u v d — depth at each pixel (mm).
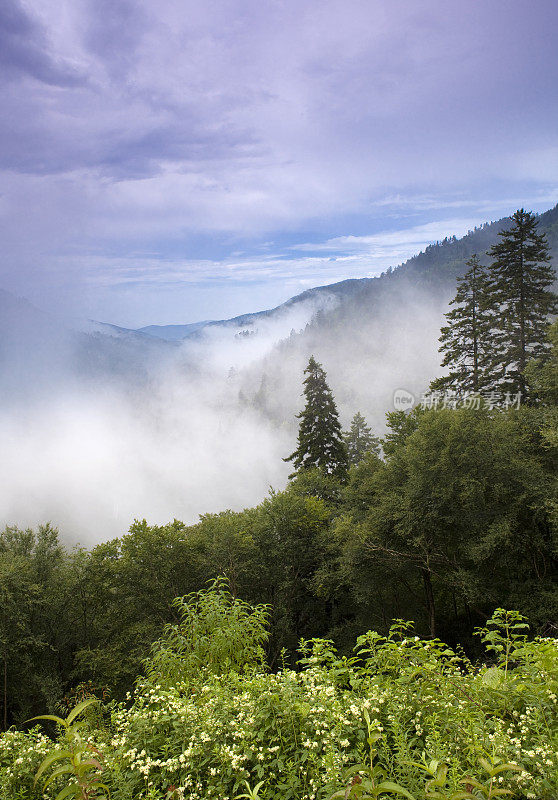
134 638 18047
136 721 3441
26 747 3314
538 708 2939
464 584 14898
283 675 3705
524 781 2480
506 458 15586
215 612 5613
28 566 20953
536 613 13562
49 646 19453
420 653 3680
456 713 3027
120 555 20547
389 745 2904
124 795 2826
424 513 16297
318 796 2646
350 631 19500
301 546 20844
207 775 2996
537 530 14828
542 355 23922
